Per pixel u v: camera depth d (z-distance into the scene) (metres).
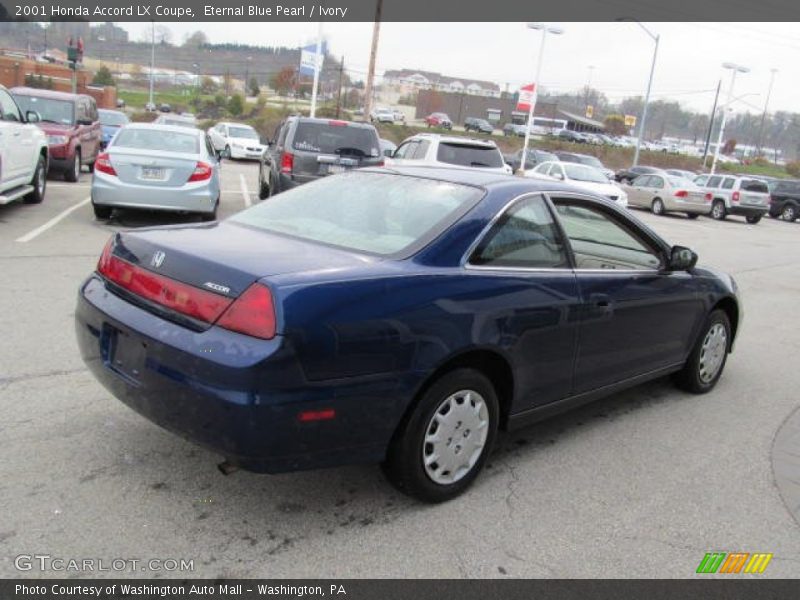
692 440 4.57
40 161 11.62
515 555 3.11
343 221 3.72
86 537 2.96
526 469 3.95
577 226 4.14
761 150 111.38
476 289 3.39
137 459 3.62
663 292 4.65
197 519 3.16
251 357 2.74
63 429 3.88
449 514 3.39
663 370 4.97
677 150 80.38
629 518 3.51
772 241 19.42
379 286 3.06
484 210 3.62
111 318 3.22
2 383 4.43
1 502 3.14
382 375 3.02
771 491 3.92
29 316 5.79
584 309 3.98
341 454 3.01
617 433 4.59
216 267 2.98
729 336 5.69
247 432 2.76
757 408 5.29
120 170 9.89
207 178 10.23
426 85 116.12
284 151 11.44
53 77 57.72
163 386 2.95
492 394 3.58
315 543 3.06
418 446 3.27
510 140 67.12
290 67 83.25
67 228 9.86
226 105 74.00
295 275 2.93
